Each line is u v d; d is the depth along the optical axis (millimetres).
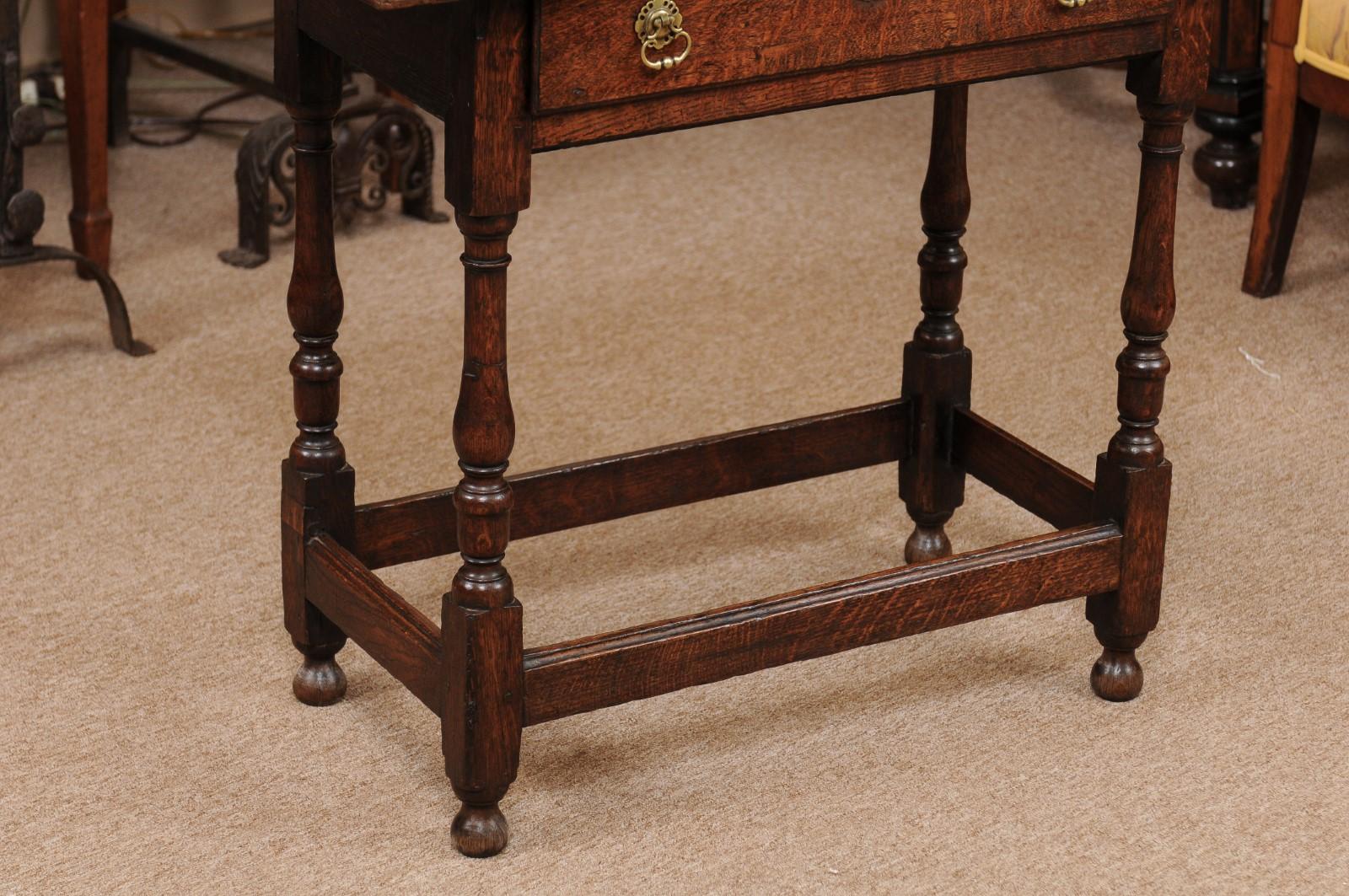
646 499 2475
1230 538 2732
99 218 3619
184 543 2713
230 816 2121
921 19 1916
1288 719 2309
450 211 4074
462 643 1949
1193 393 3201
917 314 3512
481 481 1904
